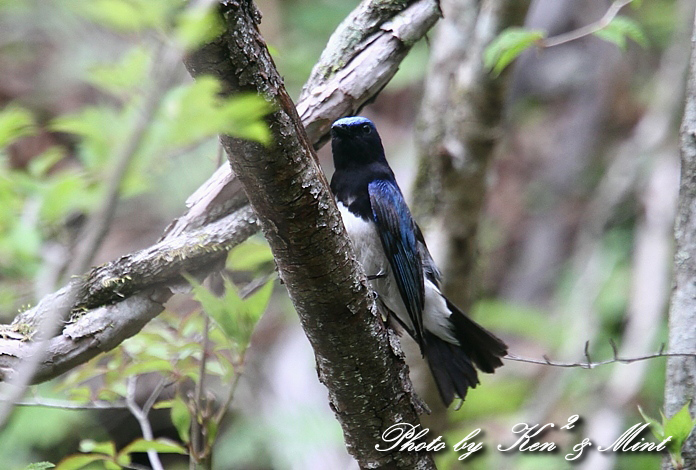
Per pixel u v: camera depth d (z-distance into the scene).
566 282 18.69
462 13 12.19
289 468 13.70
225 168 7.93
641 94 21.55
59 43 16.05
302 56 18.72
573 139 21.91
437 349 9.62
